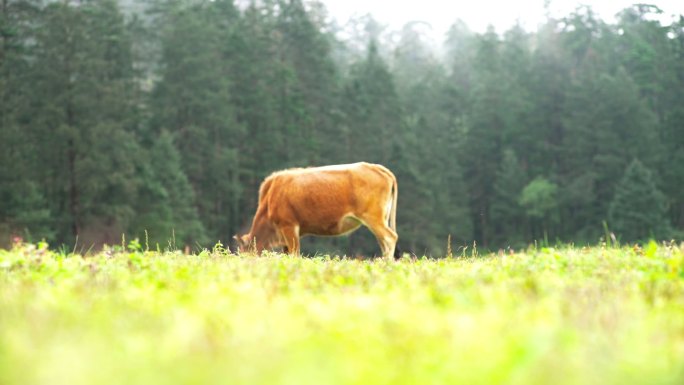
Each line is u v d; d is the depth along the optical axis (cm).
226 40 10700
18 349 592
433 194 10544
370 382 518
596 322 702
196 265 1311
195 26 9981
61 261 1336
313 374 524
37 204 7150
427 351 591
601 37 14650
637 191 9806
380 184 2347
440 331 651
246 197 10081
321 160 10494
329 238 9006
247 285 970
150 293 931
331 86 11362
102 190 7738
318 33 11844
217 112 9694
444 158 11594
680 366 544
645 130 11556
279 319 722
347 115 10769
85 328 684
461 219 10938
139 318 731
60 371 521
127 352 588
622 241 9844
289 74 10625
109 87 8131
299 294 919
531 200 10738
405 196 9975
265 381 508
